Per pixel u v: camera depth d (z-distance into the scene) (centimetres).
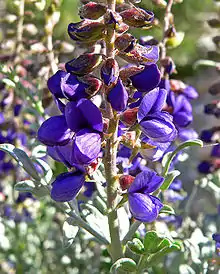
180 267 27
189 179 34
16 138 32
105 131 19
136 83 19
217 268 27
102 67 19
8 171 33
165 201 29
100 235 22
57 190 19
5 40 31
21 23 32
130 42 19
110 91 19
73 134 19
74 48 30
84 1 20
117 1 20
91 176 21
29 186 22
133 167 24
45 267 36
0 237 32
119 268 20
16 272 35
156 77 19
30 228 36
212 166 31
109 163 20
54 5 29
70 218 22
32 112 30
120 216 24
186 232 32
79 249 34
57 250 35
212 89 31
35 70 30
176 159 27
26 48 31
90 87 19
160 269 29
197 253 27
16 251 35
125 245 22
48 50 29
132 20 19
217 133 31
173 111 27
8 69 28
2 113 32
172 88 28
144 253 20
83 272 34
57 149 20
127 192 20
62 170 30
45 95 28
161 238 20
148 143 21
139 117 19
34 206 34
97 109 19
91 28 19
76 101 19
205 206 36
